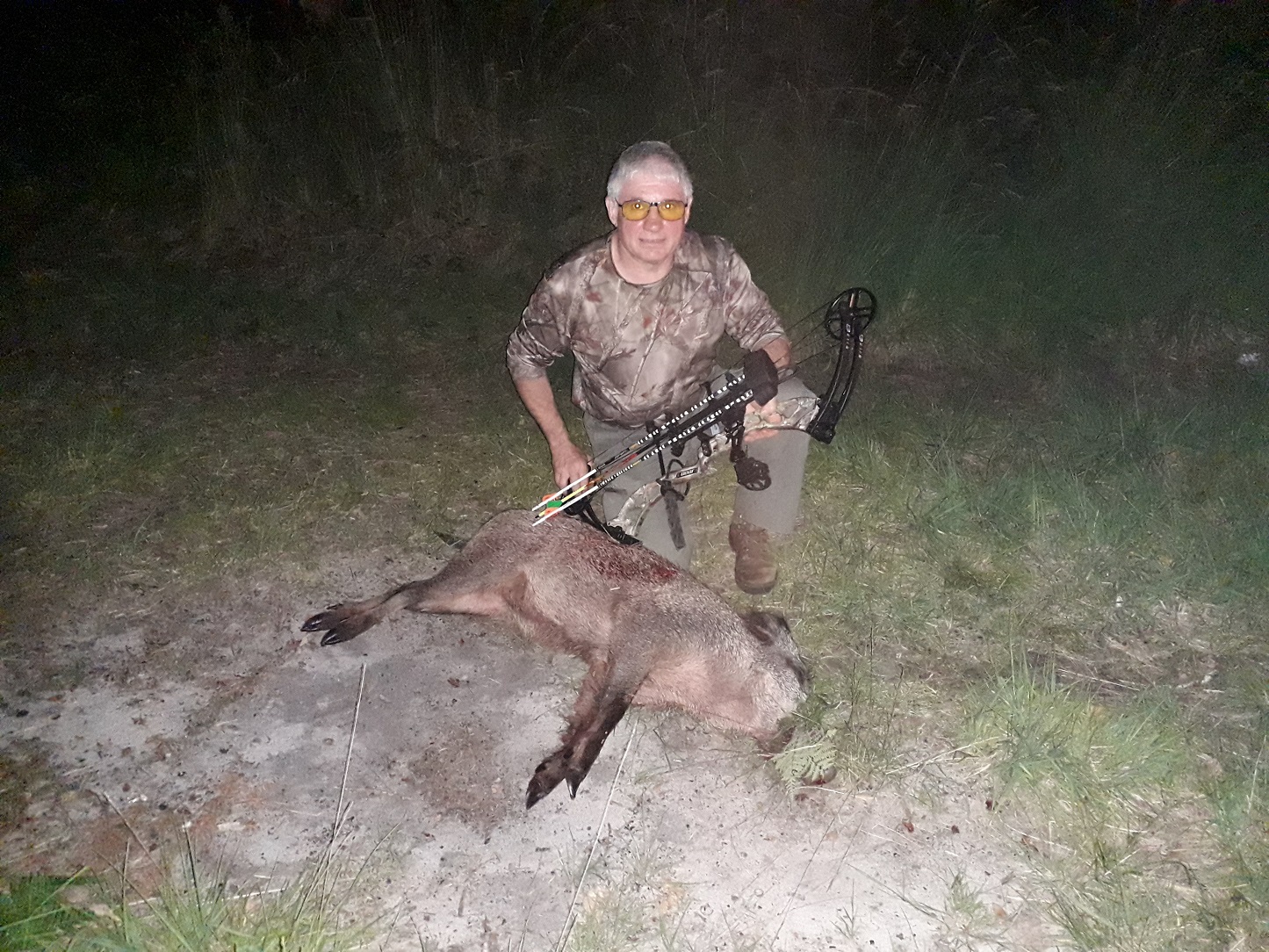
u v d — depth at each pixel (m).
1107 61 5.09
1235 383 3.54
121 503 2.65
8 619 2.20
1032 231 4.27
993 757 1.94
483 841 1.76
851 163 4.35
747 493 2.32
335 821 1.78
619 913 1.64
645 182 1.87
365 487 2.79
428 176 4.78
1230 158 4.52
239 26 5.44
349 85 5.08
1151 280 4.05
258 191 4.69
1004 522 2.69
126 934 1.48
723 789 1.89
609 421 2.26
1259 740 2.01
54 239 4.49
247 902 1.61
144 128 5.18
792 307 3.92
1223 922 1.63
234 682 2.07
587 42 5.34
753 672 2.00
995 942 1.62
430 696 2.07
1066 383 3.58
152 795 1.80
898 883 1.72
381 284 4.30
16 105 5.38
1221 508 2.75
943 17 5.43
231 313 3.93
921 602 2.39
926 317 3.90
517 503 2.78
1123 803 1.85
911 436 3.15
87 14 6.33
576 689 2.11
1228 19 4.98
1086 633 2.33
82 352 3.57
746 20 5.34
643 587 2.03
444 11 5.39
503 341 3.82
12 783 1.81
